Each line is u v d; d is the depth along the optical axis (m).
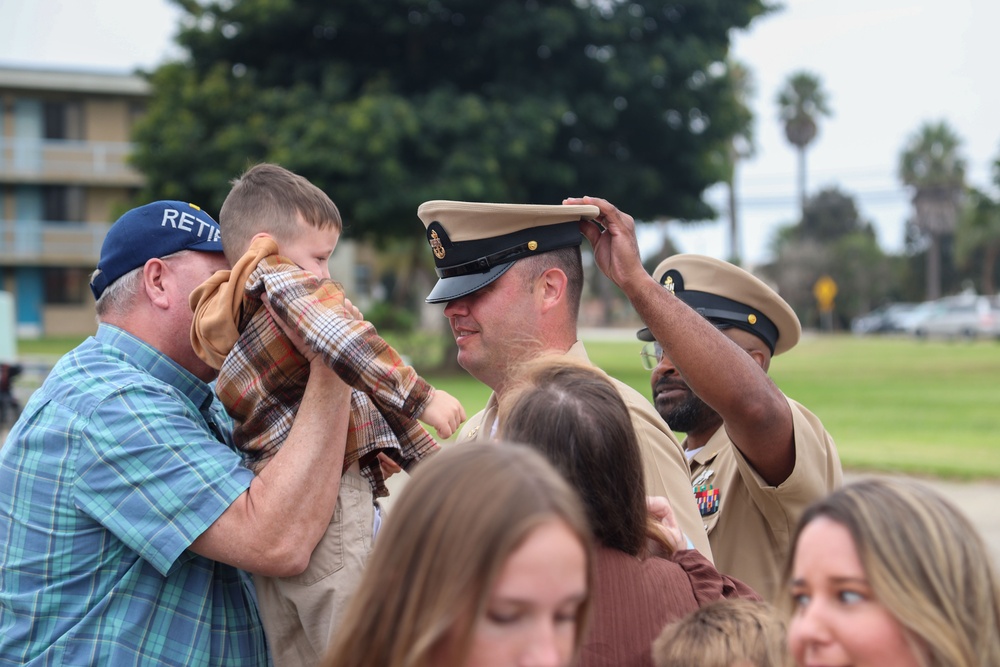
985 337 42.47
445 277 2.80
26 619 2.16
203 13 21.05
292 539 2.14
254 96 20.66
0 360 15.84
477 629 1.30
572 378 1.95
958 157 70.75
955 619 1.41
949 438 12.12
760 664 1.65
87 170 36.78
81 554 2.16
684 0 20.52
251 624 2.32
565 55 20.28
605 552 1.87
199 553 2.14
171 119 21.00
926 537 1.45
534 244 2.70
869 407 15.60
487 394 16.12
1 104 36.00
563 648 1.35
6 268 38.22
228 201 2.42
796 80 63.22
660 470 2.34
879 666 1.44
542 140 19.67
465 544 1.30
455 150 19.41
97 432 2.15
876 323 52.88
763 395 2.42
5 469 2.23
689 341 2.38
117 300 2.38
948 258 75.94
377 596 1.39
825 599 1.49
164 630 2.17
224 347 2.29
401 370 2.17
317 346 2.13
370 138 18.72
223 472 2.15
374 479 2.46
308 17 19.92
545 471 1.38
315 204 2.39
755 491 2.64
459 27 20.42
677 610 1.89
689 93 20.98
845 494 1.53
